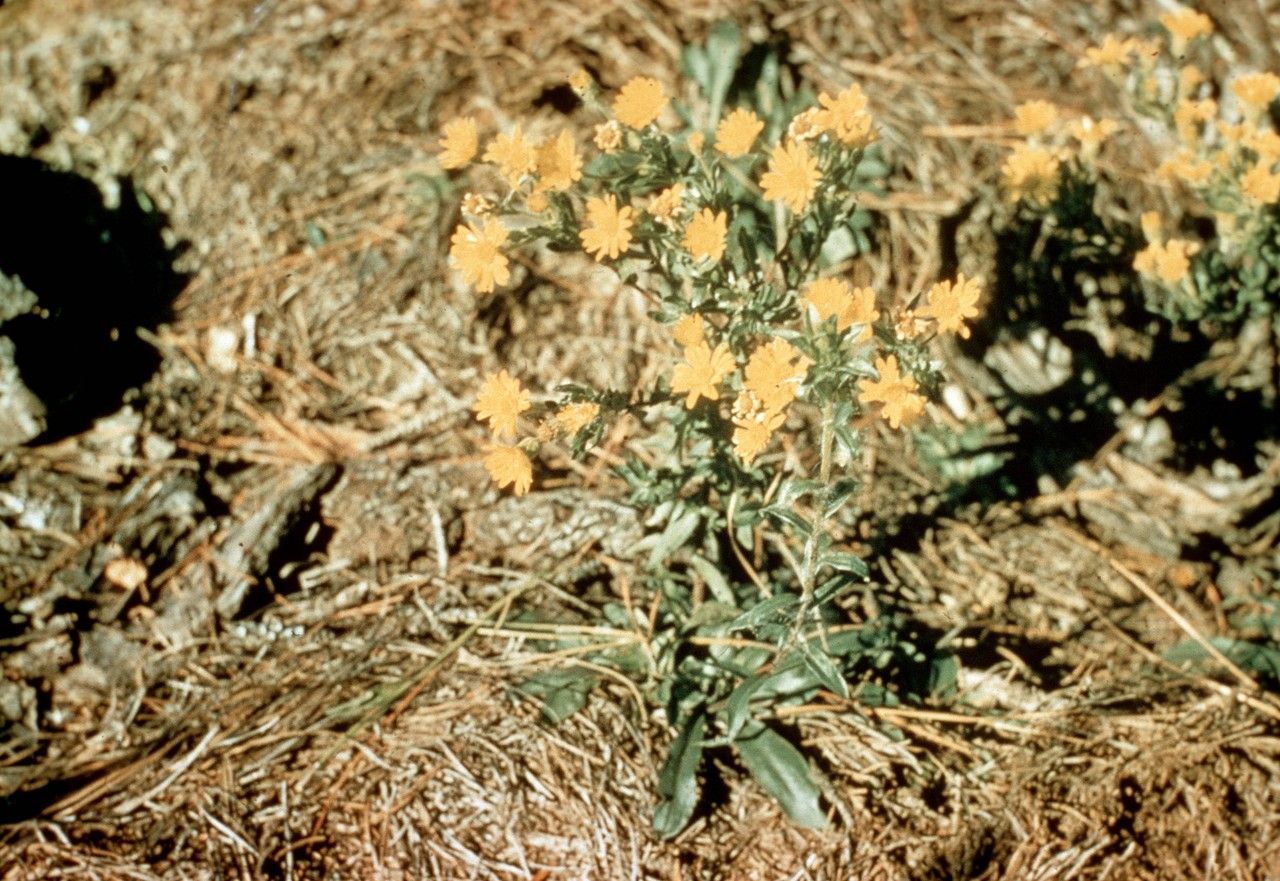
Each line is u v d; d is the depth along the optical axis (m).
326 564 1.02
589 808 0.91
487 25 1.19
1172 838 0.91
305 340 1.09
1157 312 1.05
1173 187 1.14
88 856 0.90
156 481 1.03
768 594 0.95
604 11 1.19
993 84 1.18
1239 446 1.08
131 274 1.10
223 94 1.17
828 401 0.83
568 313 1.10
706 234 0.84
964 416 1.08
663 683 0.94
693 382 0.84
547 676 0.95
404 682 0.96
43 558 0.99
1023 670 0.97
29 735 0.95
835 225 0.88
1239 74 1.16
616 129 0.87
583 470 1.05
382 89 1.17
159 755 0.94
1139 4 1.21
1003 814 0.91
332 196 1.14
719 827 0.91
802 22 1.20
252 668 0.97
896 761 0.93
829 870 0.89
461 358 1.08
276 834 0.90
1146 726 0.95
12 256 1.05
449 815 0.91
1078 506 1.06
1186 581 1.02
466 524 1.03
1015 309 1.11
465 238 0.86
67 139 1.15
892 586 1.00
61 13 1.21
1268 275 1.00
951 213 1.13
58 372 1.04
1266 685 0.97
